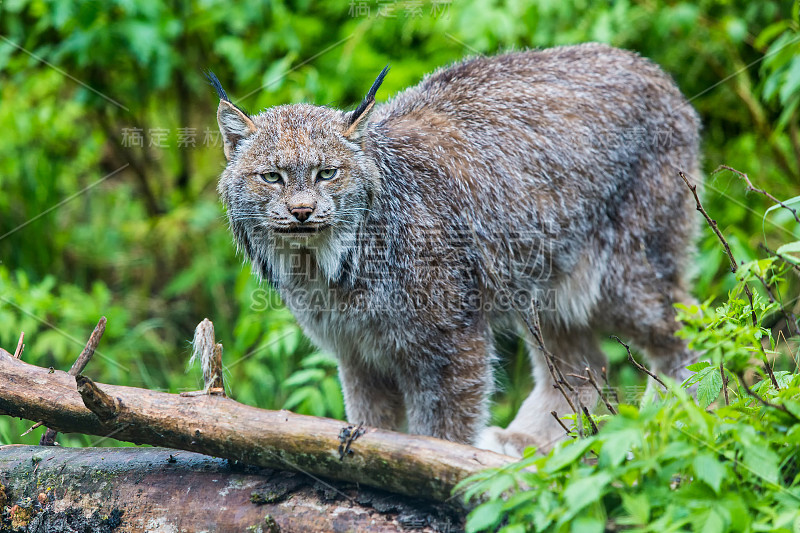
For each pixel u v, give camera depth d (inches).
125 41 446.3
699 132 357.7
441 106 315.0
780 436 184.4
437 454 208.1
